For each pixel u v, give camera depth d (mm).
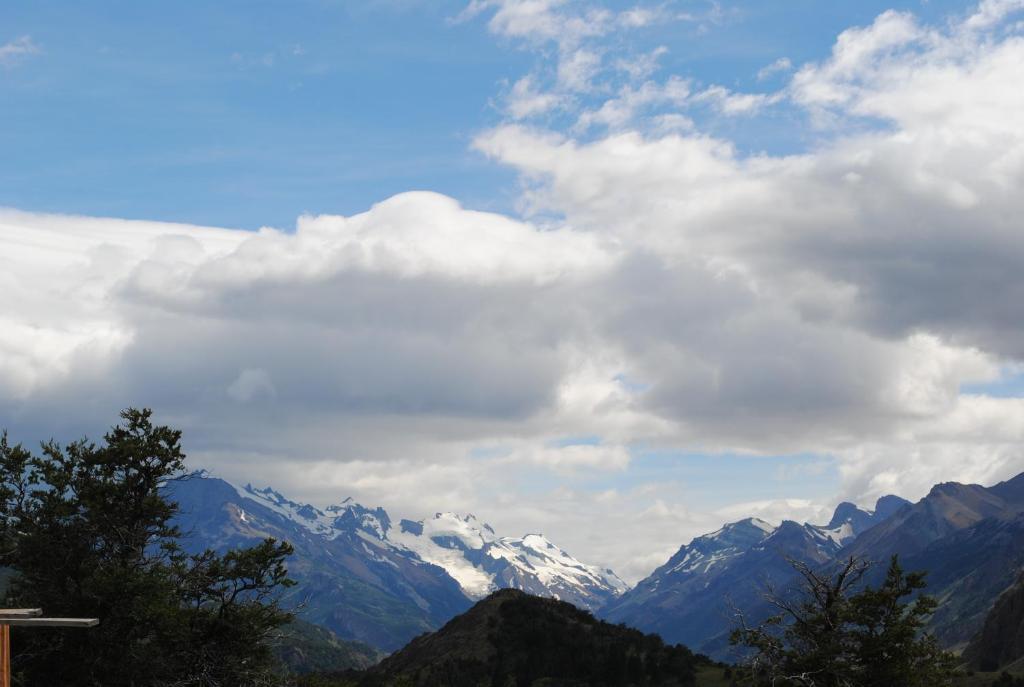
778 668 50562
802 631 51625
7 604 53875
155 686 54281
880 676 49875
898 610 51500
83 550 56531
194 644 56000
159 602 53219
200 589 57844
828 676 49938
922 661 51844
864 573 52156
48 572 55688
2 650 35188
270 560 58594
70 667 53594
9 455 57562
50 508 56656
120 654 53844
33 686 53438
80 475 59469
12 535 56188
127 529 58344
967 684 124938
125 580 53438
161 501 59281
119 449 58562
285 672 60688
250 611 57344
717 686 119938
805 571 52500
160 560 58375
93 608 53562
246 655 57312
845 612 50812
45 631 53219
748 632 52062
